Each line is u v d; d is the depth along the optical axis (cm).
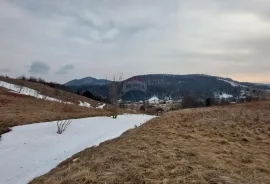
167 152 940
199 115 2103
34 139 1670
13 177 1074
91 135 1800
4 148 1495
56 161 1220
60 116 2678
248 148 1112
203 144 1120
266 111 2481
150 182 667
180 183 667
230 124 1655
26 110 3022
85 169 777
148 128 1578
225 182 677
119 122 2483
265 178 739
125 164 791
